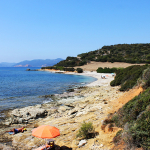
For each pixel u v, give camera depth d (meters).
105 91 27.80
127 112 8.89
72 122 12.73
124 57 131.75
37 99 24.19
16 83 46.38
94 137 8.47
